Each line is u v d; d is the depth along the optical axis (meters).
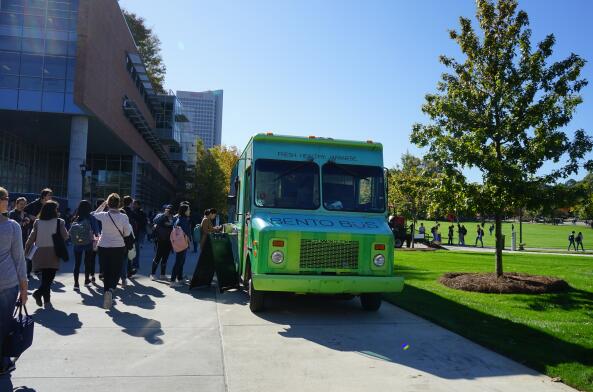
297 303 9.68
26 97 32.69
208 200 70.94
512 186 11.27
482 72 12.59
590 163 11.37
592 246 48.50
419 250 30.22
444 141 12.11
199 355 5.95
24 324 4.95
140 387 4.84
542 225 104.88
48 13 33.12
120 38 41.06
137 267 13.80
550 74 11.77
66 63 33.19
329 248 8.11
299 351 6.25
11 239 4.84
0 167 39.66
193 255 20.73
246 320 7.96
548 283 11.52
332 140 9.32
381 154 9.50
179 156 79.62
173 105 67.19
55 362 5.54
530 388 5.10
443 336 7.17
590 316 8.51
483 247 41.56
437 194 12.23
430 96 12.85
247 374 5.31
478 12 12.59
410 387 5.06
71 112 33.09
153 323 7.51
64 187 50.97
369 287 7.98
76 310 8.28
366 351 6.33
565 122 11.67
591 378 5.23
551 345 6.59
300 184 9.01
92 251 10.81
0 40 32.59
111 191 51.50
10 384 4.83
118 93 40.97
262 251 7.98
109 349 6.09
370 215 9.05
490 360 6.05
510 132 11.95
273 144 9.16
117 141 44.06
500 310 8.95
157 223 12.44
